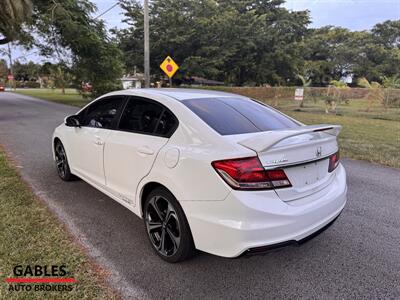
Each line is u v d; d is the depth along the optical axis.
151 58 29.47
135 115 3.14
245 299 2.24
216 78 37.25
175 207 2.49
